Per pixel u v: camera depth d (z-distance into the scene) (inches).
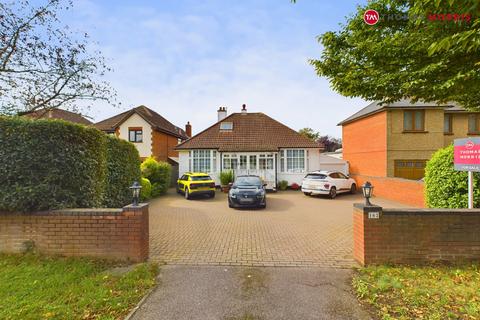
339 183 585.9
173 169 856.9
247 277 165.6
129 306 129.6
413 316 119.6
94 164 229.5
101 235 187.5
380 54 192.1
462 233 179.9
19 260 179.0
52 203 191.5
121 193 364.2
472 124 683.4
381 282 150.6
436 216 179.8
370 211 181.6
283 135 791.7
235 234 273.7
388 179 550.9
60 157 195.8
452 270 167.0
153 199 561.0
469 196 219.6
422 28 172.1
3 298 132.8
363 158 746.8
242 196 431.2
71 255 188.1
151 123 935.0
